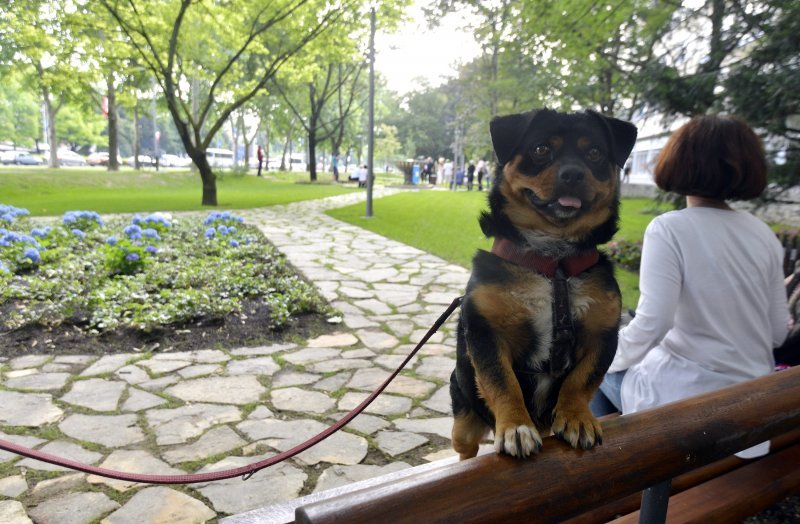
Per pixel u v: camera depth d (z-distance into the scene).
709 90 7.52
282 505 2.07
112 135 33.44
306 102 42.06
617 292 2.05
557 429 1.59
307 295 6.91
